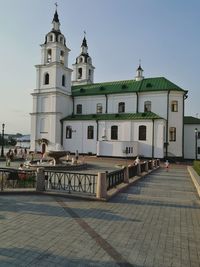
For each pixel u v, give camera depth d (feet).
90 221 25.45
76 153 138.92
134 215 28.27
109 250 18.61
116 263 16.58
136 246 19.58
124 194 40.22
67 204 32.12
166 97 140.15
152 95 143.74
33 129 161.79
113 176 42.52
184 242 20.71
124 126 139.74
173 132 138.62
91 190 39.19
